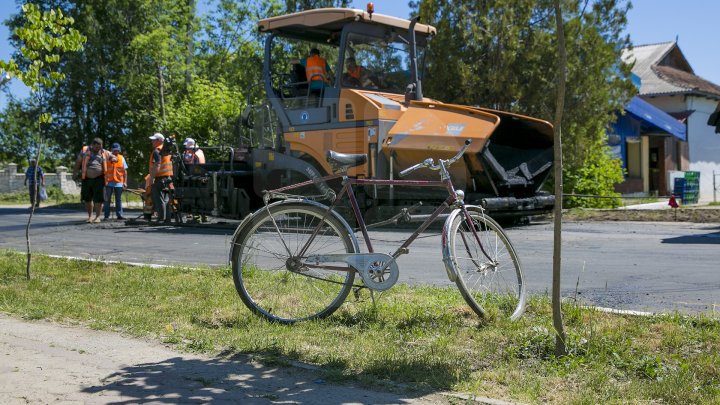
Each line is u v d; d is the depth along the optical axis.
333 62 12.64
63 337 4.81
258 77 30.83
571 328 4.84
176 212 14.46
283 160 13.02
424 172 11.68
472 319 5.19
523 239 11.41
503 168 12.74
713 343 4.45
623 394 3.59
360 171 12.05
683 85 31.62
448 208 5.34
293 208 5.30
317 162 12.64
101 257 8.62
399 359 4.15
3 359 4.29
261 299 5.58
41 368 4.12
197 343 4.57
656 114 26.89
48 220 17.39
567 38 16.17
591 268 8.25
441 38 16.56
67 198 38.66
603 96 16.66
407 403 3.54
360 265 5.17
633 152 28.34
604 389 3.66
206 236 12.35
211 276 7.11
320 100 12.54
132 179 32.12
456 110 12.38
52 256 8.73
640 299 6.26
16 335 4.85
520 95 16.12
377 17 12.45
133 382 3.88
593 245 10.54
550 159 13.59
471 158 12.21
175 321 5.25
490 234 5.45
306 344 4.60
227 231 13.28
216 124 23.39
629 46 17.11
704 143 33.06
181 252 10.04
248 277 5.91
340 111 12.30
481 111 12.15
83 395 3.68
